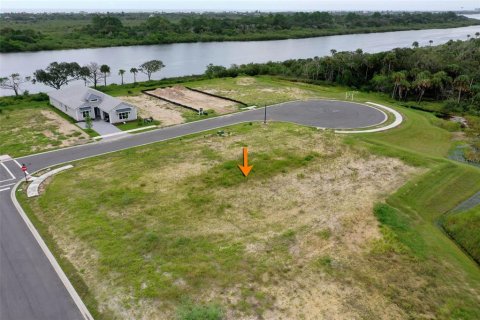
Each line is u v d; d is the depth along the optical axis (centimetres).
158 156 4250
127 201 3212
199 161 4091
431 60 8238
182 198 3306
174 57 13075
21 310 2070
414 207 3322
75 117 5634
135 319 2000
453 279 2419
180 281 2273
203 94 7388
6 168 3981
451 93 7375
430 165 4069
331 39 18800
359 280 2347
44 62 11575
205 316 1962
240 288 2234
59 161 4150
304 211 3155
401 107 6706
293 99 7000
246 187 3556
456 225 3036
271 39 18388
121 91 7625
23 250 2580
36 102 6738
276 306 2106
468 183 3775
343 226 2927
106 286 2233
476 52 9019
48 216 3000
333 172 3909
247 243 2686
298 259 2525
